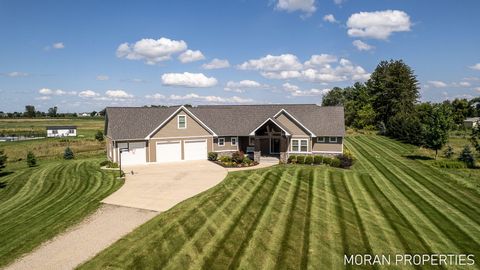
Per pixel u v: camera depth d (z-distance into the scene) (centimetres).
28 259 1316
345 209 1950
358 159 3784
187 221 1700
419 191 2378
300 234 1560
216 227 1625
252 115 4097
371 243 1482
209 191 2284
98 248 1397
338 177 2797
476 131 3553
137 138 3375
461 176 2877
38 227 1697
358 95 9275
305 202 2064
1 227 1780
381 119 8356
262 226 1648
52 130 8306
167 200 2081
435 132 3766
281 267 1252
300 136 3666
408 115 6234
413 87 8262
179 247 1402
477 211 1947
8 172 3591
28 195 2530
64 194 2423
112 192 2303
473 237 1566
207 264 1263
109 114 3494
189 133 3631
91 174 3019
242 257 1322
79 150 5572
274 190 2331
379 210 1944
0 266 1266
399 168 3244
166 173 2938
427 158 3894
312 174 2872
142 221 1711
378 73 8638
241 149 3950
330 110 3941
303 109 4053
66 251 1376
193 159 3672
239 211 1866
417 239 1535
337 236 1549
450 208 1995
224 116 4062
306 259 1317
